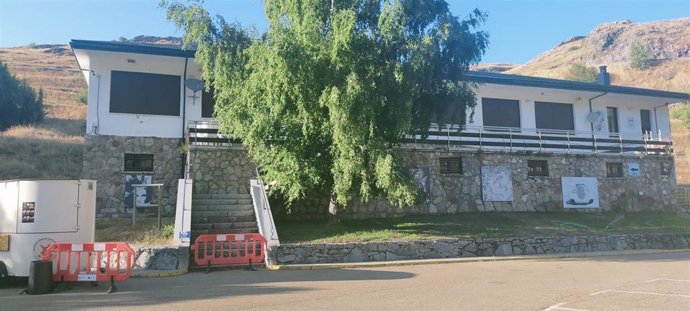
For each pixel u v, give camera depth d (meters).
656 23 111.12
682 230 20.94
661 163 25.64
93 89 19.84
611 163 24.67
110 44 18.70
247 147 17.69
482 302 8.31
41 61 83.00
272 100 14.80
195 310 7.71
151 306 8.10
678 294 9.12
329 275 12.09
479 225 18.98
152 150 20.23
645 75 86.94
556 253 17.41
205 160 18.47
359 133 14.19
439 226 18.34
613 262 15.15
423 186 20.73
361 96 14.05
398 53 15.23
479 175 21.81
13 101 42.84
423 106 17.03
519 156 22.64
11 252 10.39
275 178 16.16
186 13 16.78
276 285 10.36
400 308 7.80
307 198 18.92
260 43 15.50
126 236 14.78
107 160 19.59
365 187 14.90
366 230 17.03
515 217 20.91
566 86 25.44
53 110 51.53
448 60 16.28
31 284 9.64
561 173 23.31
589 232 19.39
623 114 28.78
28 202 10.59
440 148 21.23
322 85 14.70
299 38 14.76
